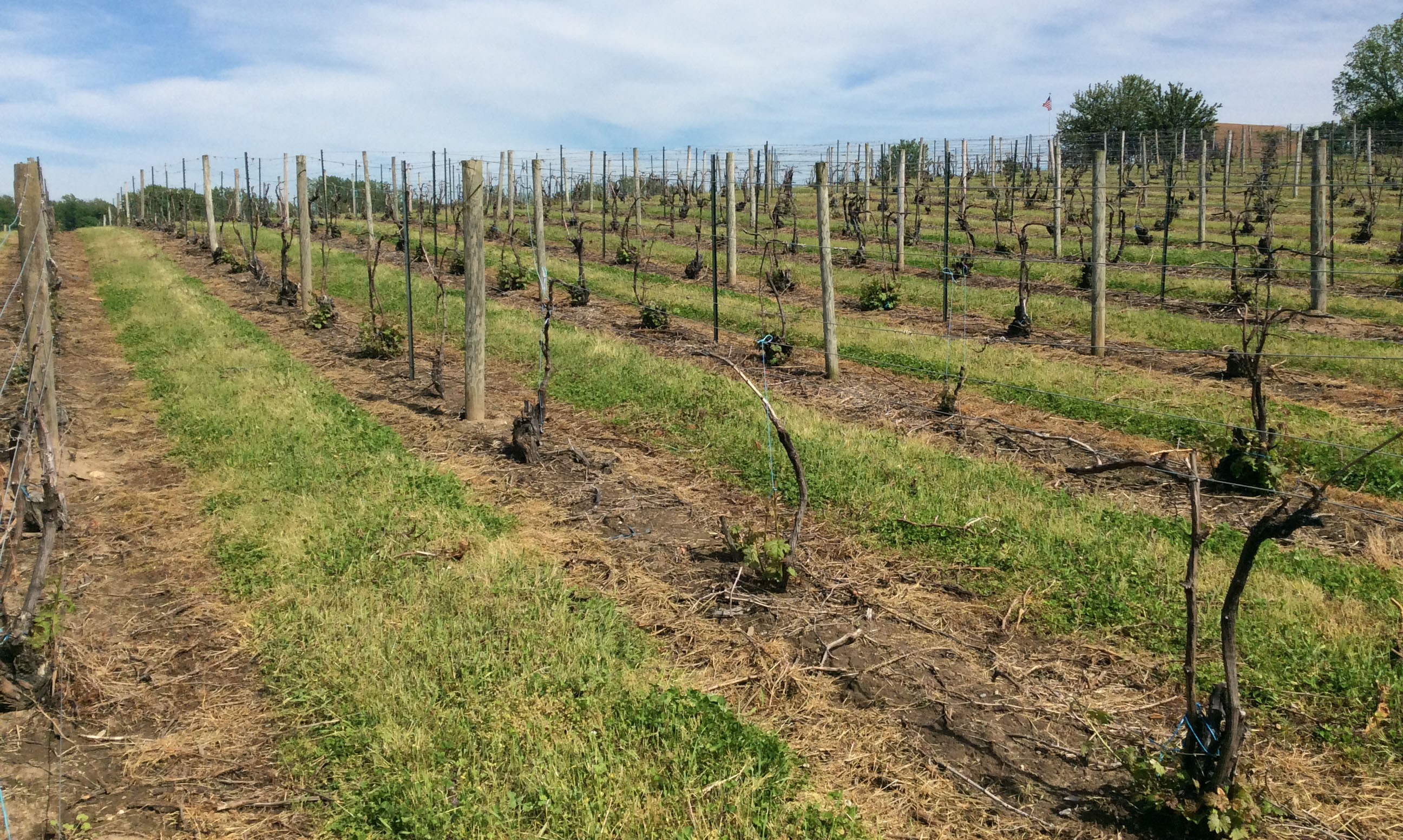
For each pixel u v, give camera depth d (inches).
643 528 343.0
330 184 2135.8
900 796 193.5
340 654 239.3
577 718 211.3
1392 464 378.0
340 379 600.7
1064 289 905.5
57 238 1828.2
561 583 287.4
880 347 647.1
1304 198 1557.6
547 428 480.7
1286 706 218.2
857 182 1610.5
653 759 196.9
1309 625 253.4
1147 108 2440.9
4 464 393.7
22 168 338.0
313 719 218.4
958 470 388.2
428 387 571.5
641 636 257.8
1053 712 224.1
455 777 192.4
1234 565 291.9
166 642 258.5
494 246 1386.6
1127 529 324.5
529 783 186.2
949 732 216.5
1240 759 199.0
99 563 309.0
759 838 172.1
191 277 1139.3
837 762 204.5
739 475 397.4
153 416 495.5
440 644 242.8
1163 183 1811.0
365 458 405.4
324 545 311.6
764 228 1513.3
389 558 303.6
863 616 272.4
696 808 180.4
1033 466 406.6
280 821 184.9
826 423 462.0
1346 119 2605.8
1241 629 251.4
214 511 350.6
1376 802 187.3
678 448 440.5
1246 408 466.6
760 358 622.5
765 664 244.7
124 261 1314.0
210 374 569.9
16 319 834.8
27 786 195.2
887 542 323.6
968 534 322.3
